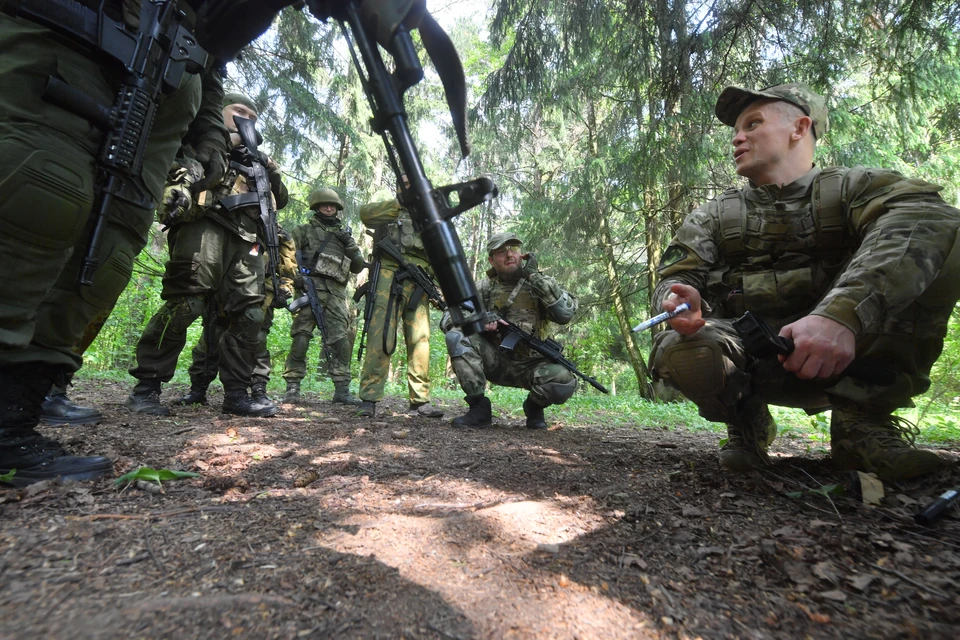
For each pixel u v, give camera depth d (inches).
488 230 615.2
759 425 84.5
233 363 144.0
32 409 64.6
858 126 254.2
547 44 255.8
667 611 38.5
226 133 122.3
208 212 130.3
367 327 163.2
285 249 178.7
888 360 71.4
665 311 69.2
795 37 207.0
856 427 75.7
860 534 51.8
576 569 45.7
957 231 64.1
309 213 468.8
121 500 59.8
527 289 158.4
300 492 67.9
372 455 97.3
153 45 66.0
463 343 159.8
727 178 323.6
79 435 97.6
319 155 484.1
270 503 61.6
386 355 163.0
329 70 462.0
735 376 73.7
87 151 60.6
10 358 60.5
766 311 80.2
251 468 81.2
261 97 381.1
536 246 429.4
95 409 123.1
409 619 36.3
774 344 59.3
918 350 71.6
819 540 50.9
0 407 61.7
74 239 59.1
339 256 213.2
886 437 72.6
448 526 55.2
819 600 40.1
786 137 80.0
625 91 300.0
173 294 131.8
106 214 63.3
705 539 52.7
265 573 41.6
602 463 93.7
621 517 59.8
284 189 154.4
